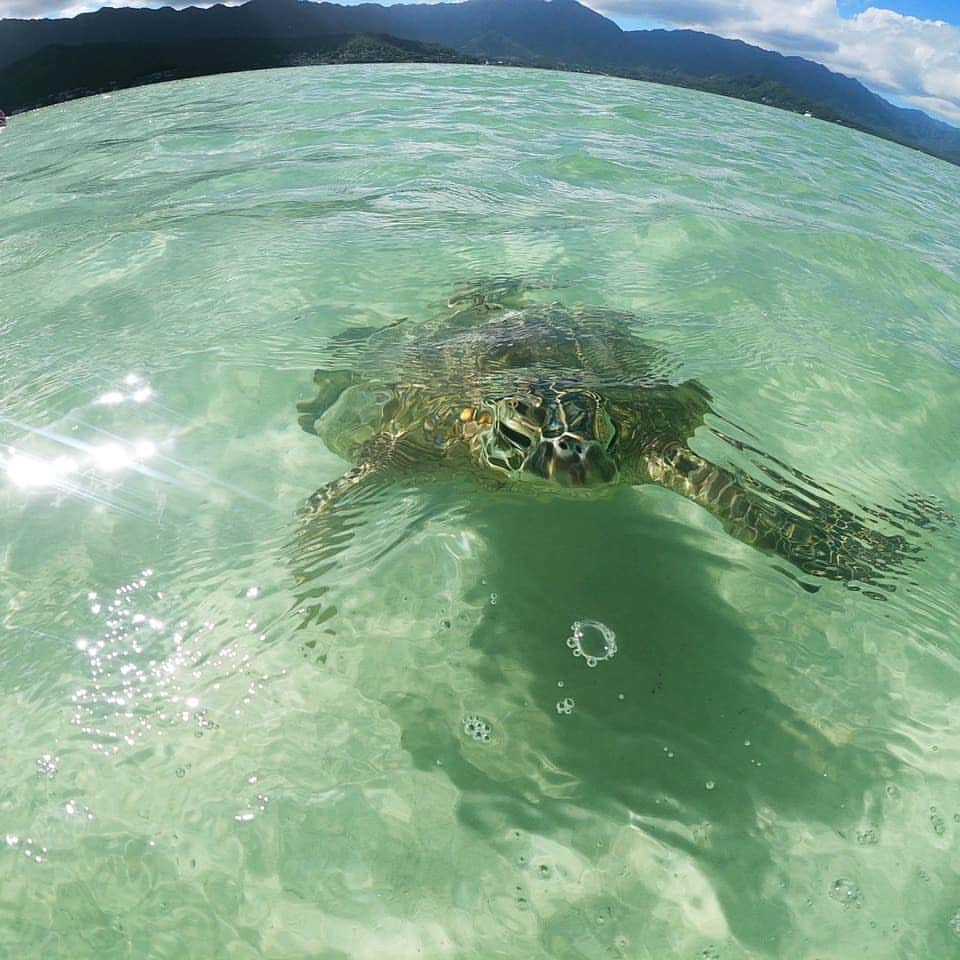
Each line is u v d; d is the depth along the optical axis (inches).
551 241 79.2
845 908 25.8
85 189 110.7
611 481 39.4
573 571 38.5
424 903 26.2
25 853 27.5
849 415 50.9
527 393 42.3
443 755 30.6
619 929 25.4
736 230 84.4
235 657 34.2
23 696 32.5
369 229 83.0
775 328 61.6
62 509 43.1
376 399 48.5
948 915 25.5
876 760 30.1
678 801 29.0
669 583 38.0
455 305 62.6
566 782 29.6
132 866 27.2
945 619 36.0
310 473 45.9
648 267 73.0
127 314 64.5
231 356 56.9
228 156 128.4
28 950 25.1
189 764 30.1
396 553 39.3
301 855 27.5
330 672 33.6
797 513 40.4
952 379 56.4
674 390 49.5
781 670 33.8
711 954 24.8
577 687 33.1
